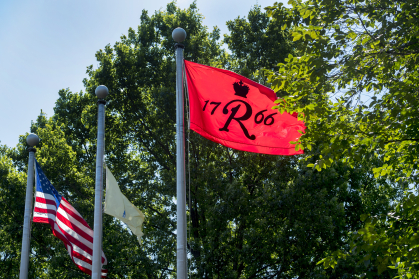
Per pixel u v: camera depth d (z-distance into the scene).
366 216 7.04
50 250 22.11
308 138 8.35
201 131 10.01
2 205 22.91
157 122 23.42
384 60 7.56
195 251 18.12
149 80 24.25
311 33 7.84
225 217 17.58
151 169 23.42
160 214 21.34
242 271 19.94
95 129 24.69
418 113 7.05
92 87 24.47
